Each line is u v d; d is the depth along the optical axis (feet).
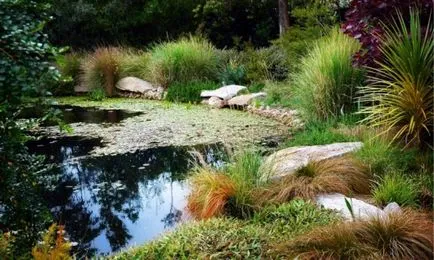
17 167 9.75
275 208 12.58
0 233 9.51
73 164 19.72
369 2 17.15
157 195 16.02
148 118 28.55
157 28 54.75
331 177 13.87
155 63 38.17
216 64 38.70
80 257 11.88
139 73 40.42
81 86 41.06
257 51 37.42
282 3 42.63
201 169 14.98
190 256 10.09
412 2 16.80
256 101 29.17
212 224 11.84
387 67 16.26
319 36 29.84
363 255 9.08
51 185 17.29
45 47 8.54
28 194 9.86
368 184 14.19
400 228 9.67
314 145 18.20
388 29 16.89
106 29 53.26
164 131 24.79
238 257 9.86
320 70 21.98
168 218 14.03
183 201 15.28
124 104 34.60
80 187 17.06
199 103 33.65
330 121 21.11
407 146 15.93
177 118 28.09
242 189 13.25
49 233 8.66
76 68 41.24
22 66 7.89
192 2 53.31
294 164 15.23
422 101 15.35
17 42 8.07
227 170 14.52
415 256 9.28
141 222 13.85
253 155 14.92
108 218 14.29
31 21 8.51
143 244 11.61
